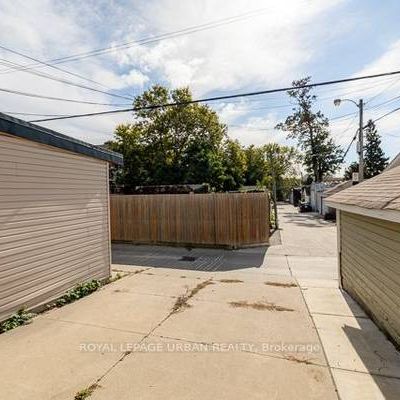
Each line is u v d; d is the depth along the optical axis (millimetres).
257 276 6457
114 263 7891
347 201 4621
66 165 5078
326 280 6129
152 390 2559
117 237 11141
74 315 4246
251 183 40812
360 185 5633
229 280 6098
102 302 4773
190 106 22000
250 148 42094
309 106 29156
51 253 4719
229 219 9875
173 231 10422
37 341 3467
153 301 4805
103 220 6078
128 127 22172
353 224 4961
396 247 3355
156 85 21609
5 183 3963
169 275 6547
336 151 29812
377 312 3904
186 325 3869
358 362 2998
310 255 8609
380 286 3797
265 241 10023
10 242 4020
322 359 3051
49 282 4656
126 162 21516
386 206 3020
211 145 23109
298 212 27312
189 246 10234
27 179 4301
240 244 9852
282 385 2619
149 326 3844
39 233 4492
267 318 4105
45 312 4383
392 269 3457
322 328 3799
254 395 2488
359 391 2541
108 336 3570
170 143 22375
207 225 10062
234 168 27750
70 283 5109
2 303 3887
